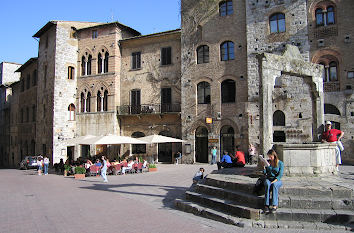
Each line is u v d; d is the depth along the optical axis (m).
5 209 11.95
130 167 25.73
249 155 26.00
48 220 10.01
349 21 25.48
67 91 38.53
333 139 13.31
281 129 27.33
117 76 36.88
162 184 17.94
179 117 33.59
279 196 9.60
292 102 27.03
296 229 8.33
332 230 8.13
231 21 30.94
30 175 29.61
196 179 15.13
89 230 8.75
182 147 32.38
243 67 29.94
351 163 24.44
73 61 39.19
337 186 9.88
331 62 26.14
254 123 28.53
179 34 33.88
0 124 60.50
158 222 9.56
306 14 27.17
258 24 29.08
